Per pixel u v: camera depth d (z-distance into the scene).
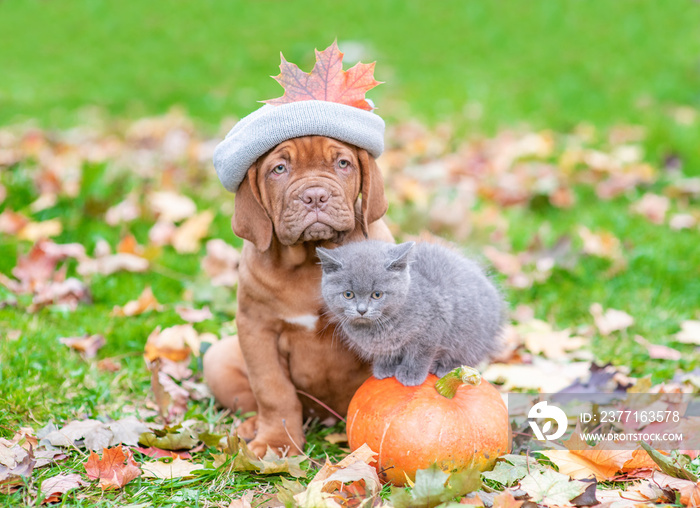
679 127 2.84
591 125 3.01
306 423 1.35
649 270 1.80
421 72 4.04
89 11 5.61
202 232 1.91
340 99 1.25
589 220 2.05
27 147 2.54
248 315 1.29
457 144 2.88
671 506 1.13
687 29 4.49
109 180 2.12
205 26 5.17
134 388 1.43
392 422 1.18
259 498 1.18
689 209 2.14
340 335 1.28
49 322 1.60
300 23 5.11
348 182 1.24
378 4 5.43
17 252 1.79
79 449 1.26
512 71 3.98
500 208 2.20
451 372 1.19
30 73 4.25
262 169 1.23
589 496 1.15
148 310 1.66
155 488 1.19
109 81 4.09
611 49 4.26
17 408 1.33
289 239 1.22
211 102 3.60
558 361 1.52
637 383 1.38
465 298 1.26
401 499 1.11
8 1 5.90
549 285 1.76
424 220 1.91
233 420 1.36
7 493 1.17
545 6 5.16
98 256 1.83
